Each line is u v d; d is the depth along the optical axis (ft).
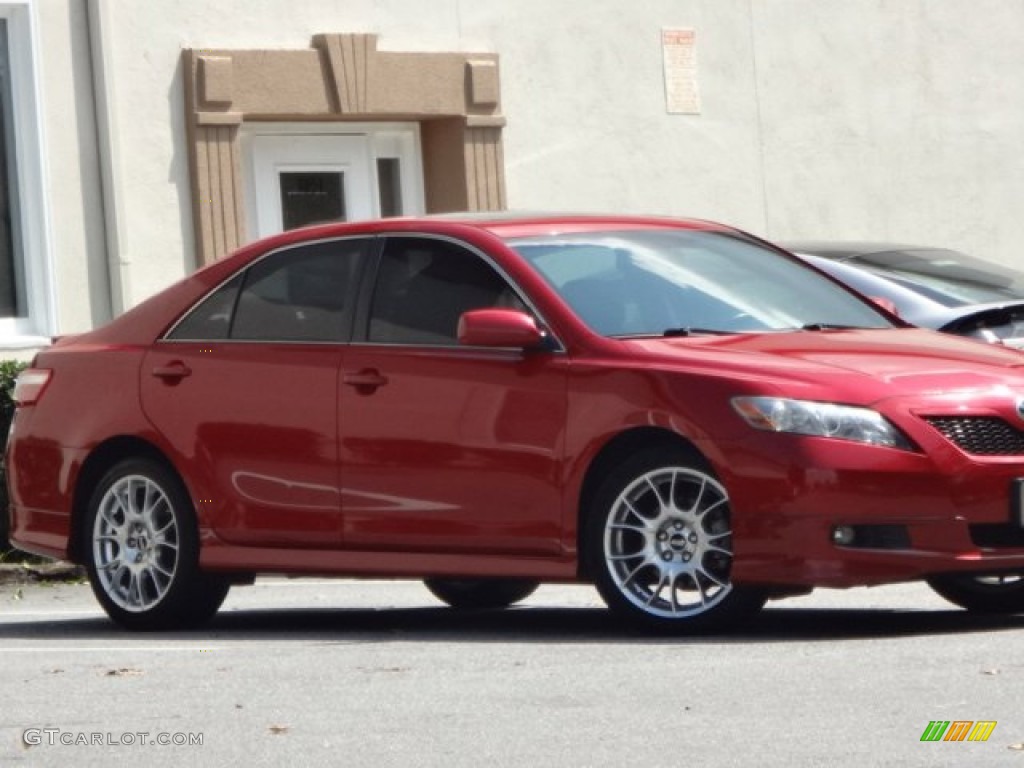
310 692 32.86
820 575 36.76
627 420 38.22
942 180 82.02
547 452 39.14
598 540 38.68
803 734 27.68
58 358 46.29
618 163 75.36
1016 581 41.81
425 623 44.04
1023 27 83.87
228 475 42.98
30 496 46.24
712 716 29.22
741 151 77.92
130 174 66.54
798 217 79.05
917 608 43.47
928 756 26.03
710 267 42.63
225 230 67.62
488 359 40.09
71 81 65.87
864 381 37.60
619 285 40.91
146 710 31.76
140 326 45.16
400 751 27.71
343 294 42.52
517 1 73.41
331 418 41.70
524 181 73.41
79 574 58.49
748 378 37.55
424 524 40.63
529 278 40.47
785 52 78.84
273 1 68.95
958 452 37.32
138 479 44.39
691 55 76.89
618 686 32.09
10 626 46.85
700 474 37.70
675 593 38.27
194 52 67.21
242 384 42.98
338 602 50.57
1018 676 31.45
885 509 36.86
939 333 42.50
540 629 41.19
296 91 68.74
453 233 41.86
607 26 75.25
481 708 30.68
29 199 65.41
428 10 71.77
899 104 81.15
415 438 40.65
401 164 72.79
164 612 43.96
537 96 73.77
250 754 27.94
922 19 81.66
